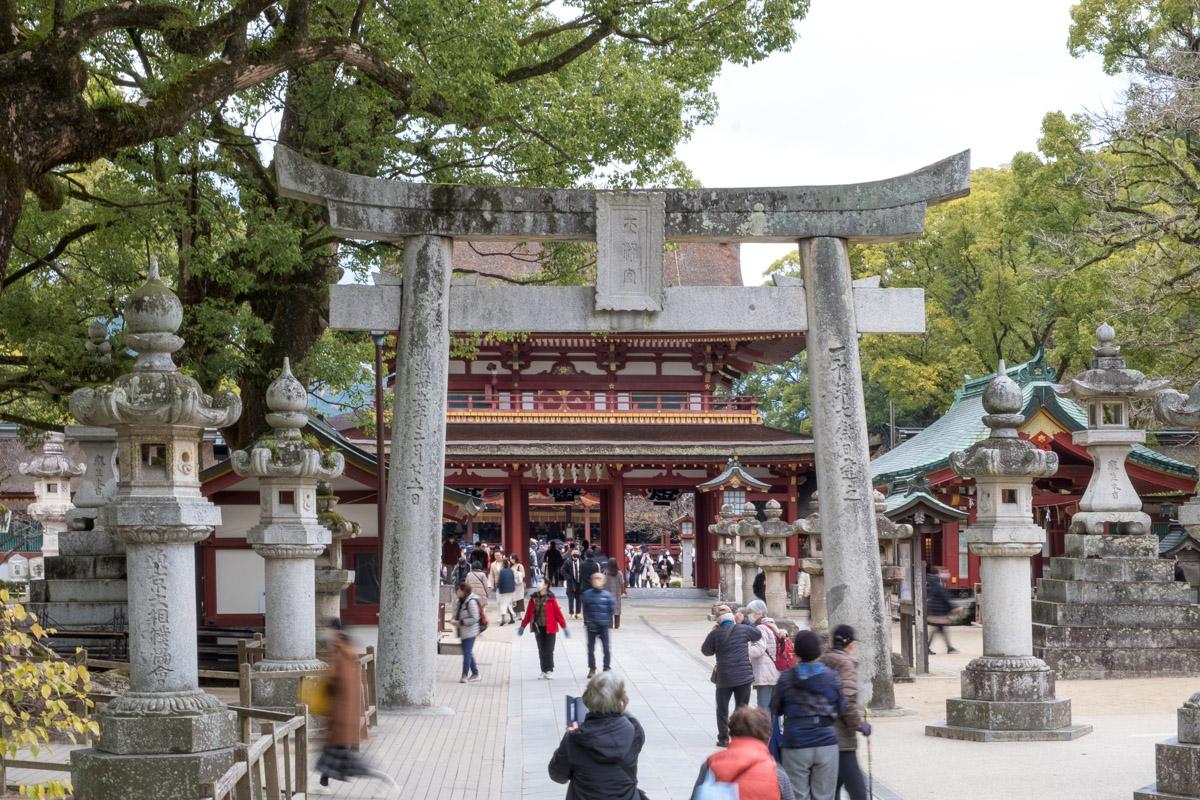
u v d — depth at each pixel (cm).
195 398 1181
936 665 2795
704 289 2047
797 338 5822
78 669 953
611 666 2739
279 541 1775
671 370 5906
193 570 1207
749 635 1622
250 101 2312
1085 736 1748
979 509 1812
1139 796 1147
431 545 1986
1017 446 1783
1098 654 2536
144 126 1534
